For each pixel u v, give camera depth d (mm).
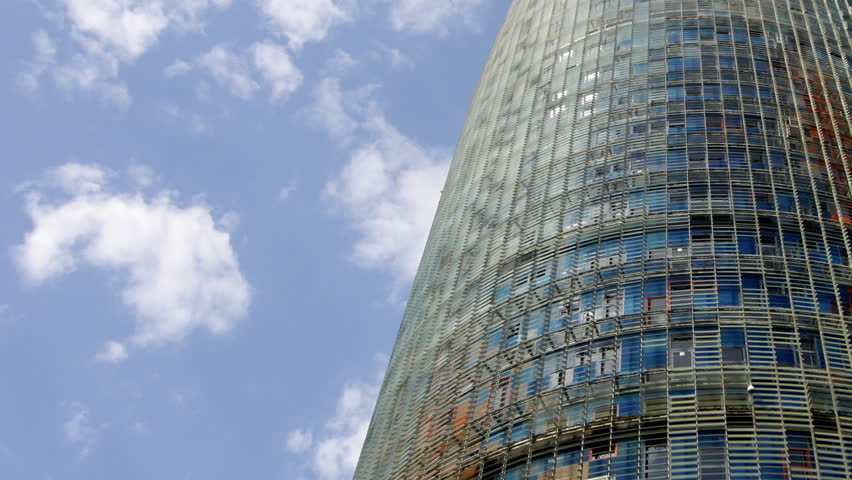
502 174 80000
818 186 66812
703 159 69250
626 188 68188
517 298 63656
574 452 50969
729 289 57625
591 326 57688
